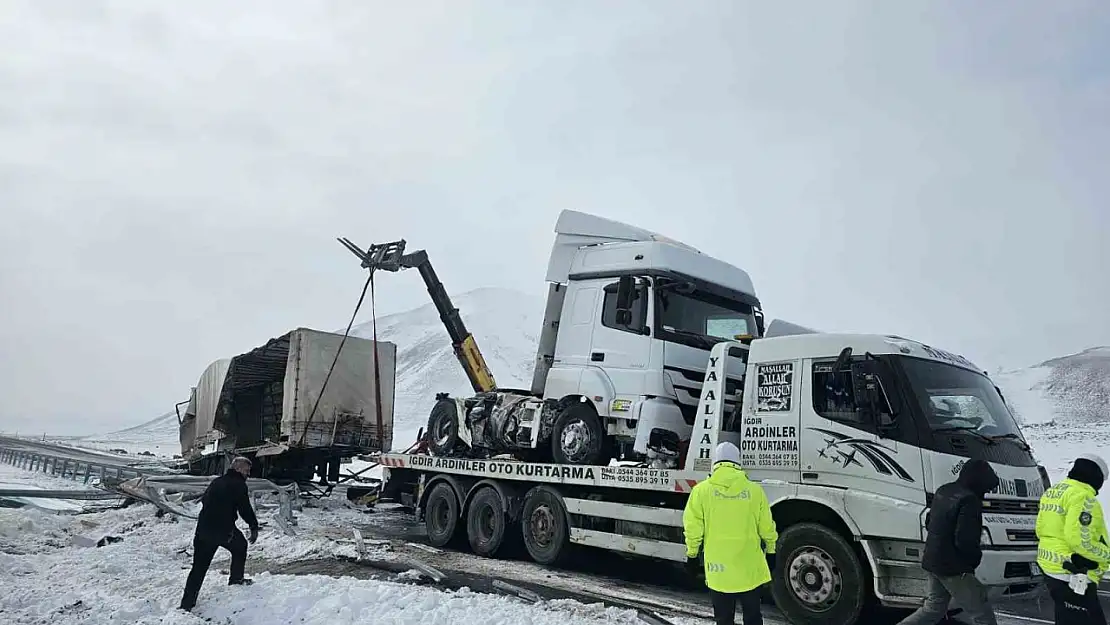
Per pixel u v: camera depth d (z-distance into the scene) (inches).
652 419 364.2
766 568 224.4
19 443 2094.0
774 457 304.3
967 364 314.8
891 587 265.0
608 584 364.5
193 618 268.5
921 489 263.0
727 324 415.5
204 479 562.3
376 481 725.3
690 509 228.5
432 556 440.1
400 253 601.0
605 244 428.1
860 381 287.0
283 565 402.0
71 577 351.9
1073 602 214.7
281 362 748.6
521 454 450.3
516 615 280.8
